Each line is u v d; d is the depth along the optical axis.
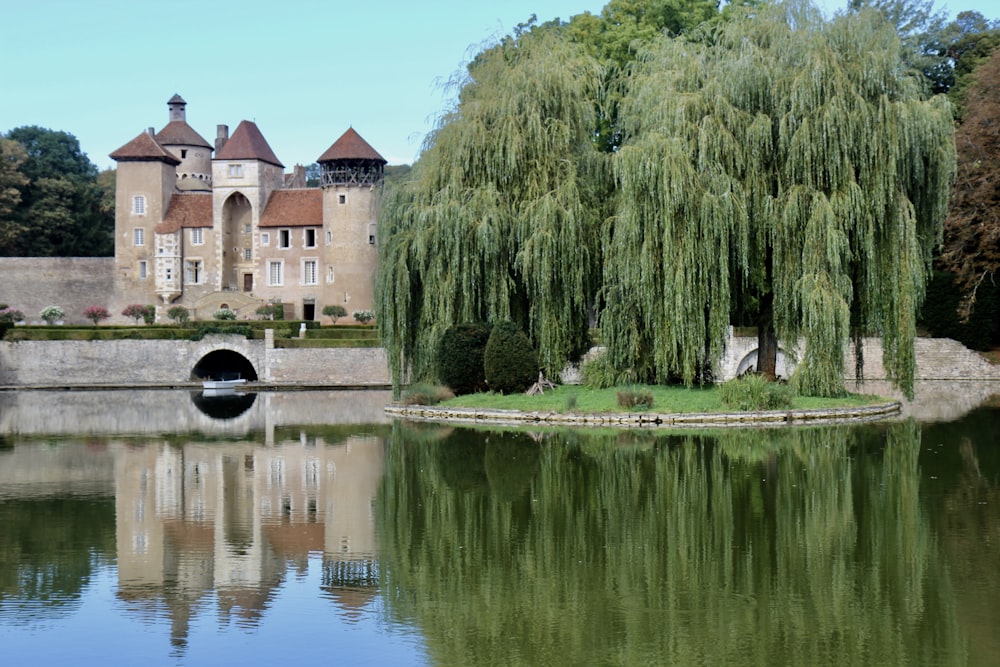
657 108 31.22
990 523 17.34
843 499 19.47
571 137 35.06
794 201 29.58
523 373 35.34
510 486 21.45
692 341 30.72
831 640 12.21
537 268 33.34
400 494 20.86
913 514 18.09
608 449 26.25
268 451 27.67
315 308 78.81
